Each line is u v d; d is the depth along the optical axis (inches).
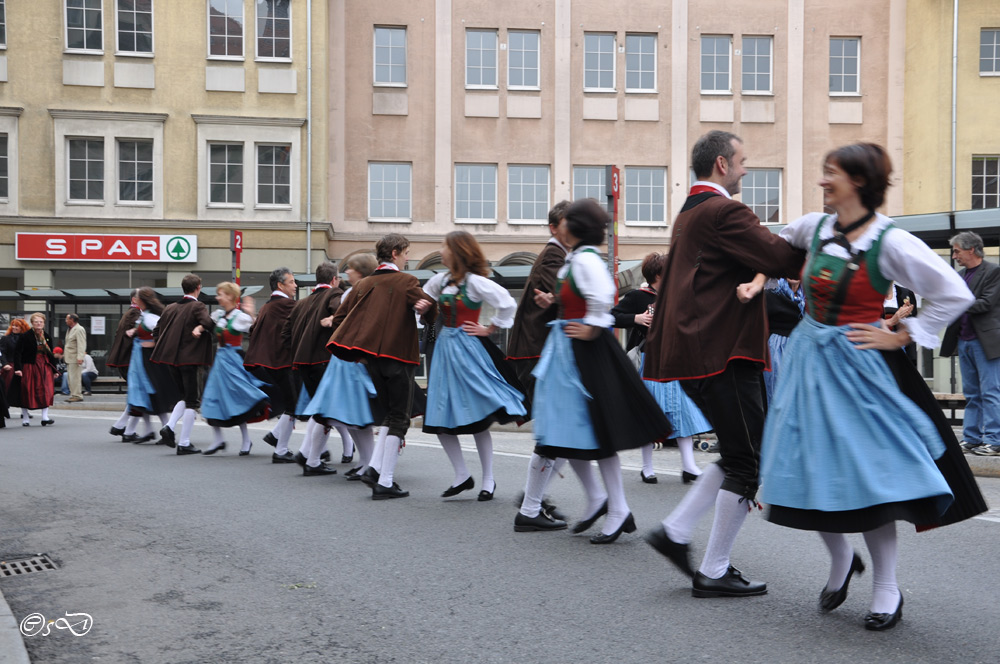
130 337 491.8
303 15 1105.4
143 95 1088.8
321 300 365.7
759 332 169.2
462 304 279.4
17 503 291.9
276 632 158.9
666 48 1175.0
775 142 1179.3
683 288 171.6
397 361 291.3
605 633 153.6
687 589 179.8
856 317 146.9
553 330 222.4
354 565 204.5
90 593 187.2
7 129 1071.6
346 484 329.7
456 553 213.8
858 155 146.3
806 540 221.6
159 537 238.5
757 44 1183.6
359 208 1151.0
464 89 1161.4
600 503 229.5
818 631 151.9
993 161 1124.5
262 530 244.7
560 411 218.1
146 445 483.8
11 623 158.2
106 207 1086.4
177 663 144.7
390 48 1159.0
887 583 152.8
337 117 1149.1
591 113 1171.9
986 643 144.9
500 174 1165.7
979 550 210.8
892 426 139.8
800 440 145.2
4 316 1035.3
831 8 1177.4
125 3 1089.4
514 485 319.6
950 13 1114.7
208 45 1097.4
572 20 1169.4
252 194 1099.9
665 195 1180.5
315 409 334.0
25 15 1073.5
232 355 426.3
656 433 218.2
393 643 151.5
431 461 392.5
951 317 141.4
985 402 373.7
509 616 164.4
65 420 679.7
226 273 1117.1
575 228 218.4
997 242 586.9
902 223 590.6
